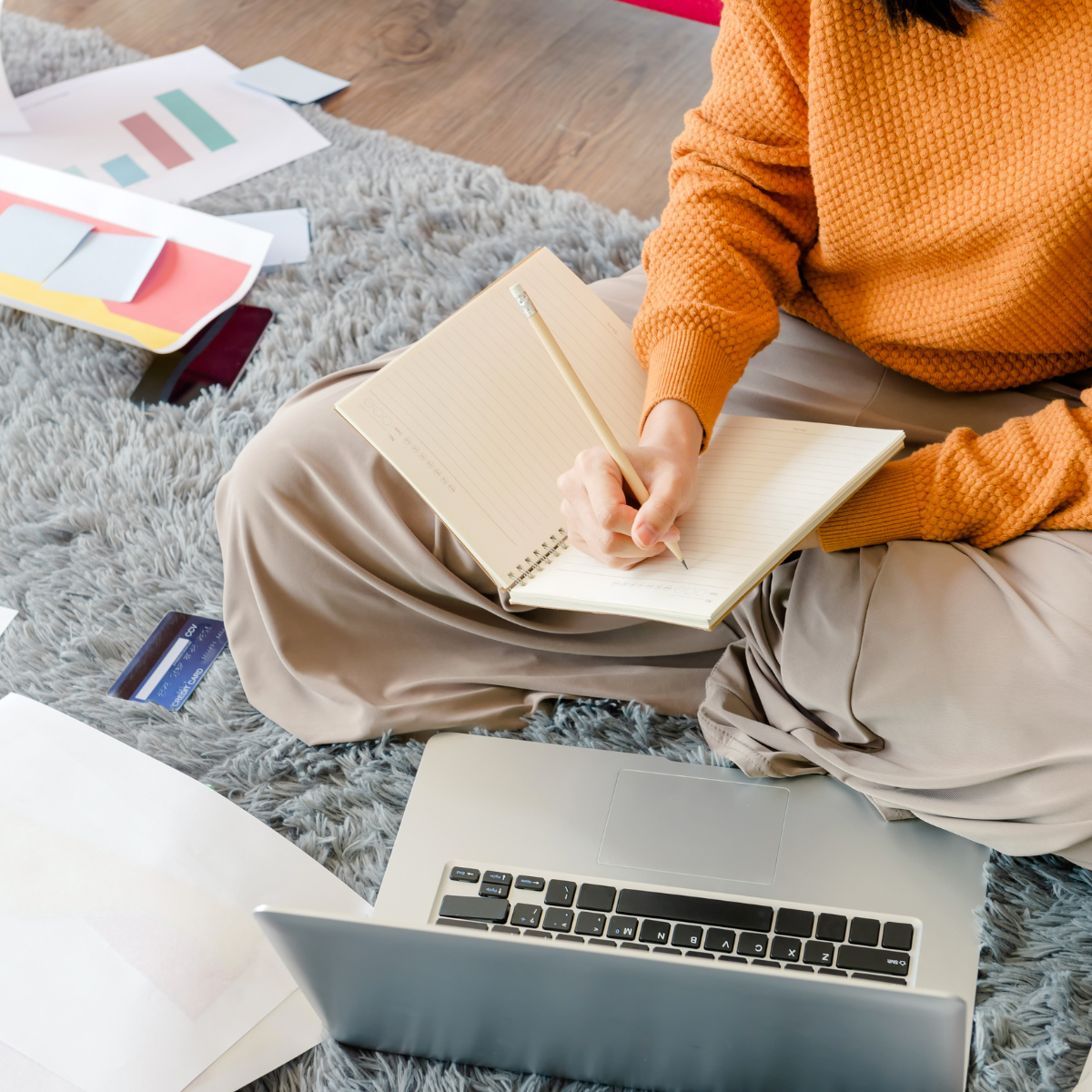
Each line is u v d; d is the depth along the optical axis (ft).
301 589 3.84
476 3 7.40
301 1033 3.15
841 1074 2.59
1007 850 3.03
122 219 5.76
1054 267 3.08
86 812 3.60
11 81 6.89
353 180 6.13
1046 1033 2.95
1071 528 3.08
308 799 3.72
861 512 3.27
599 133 6.48
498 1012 2.75
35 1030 3.13
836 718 3.27
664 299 3.27
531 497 3.07
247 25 7.29
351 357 5.25
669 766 3.56
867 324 3.54
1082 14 2.77
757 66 3.19
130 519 4.72
